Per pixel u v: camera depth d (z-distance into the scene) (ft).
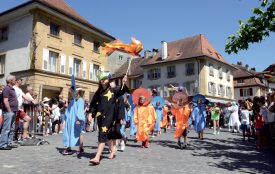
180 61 144.05
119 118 20.86
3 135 25.26
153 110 30.55
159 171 17.46
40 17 77.51
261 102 32.83
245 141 39.50
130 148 29.12
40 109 43.47
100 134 19.27
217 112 51.70
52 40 80.74
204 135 48.85
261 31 26.32
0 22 85.10
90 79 94.89
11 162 19.06
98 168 17.75
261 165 21.09
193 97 40.83
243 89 198.49
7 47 83.30
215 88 145.48
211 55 145.18
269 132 31.55
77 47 89.66
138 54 23.15
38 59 76.38
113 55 173.47
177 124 30.22
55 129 48.57
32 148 26.45
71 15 83.97
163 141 37.24
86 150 25.91
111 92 20.24
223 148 31.12
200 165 20.21
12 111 26.07
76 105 23.04
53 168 17.38
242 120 40.09
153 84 153.48
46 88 78.33
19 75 78.69
